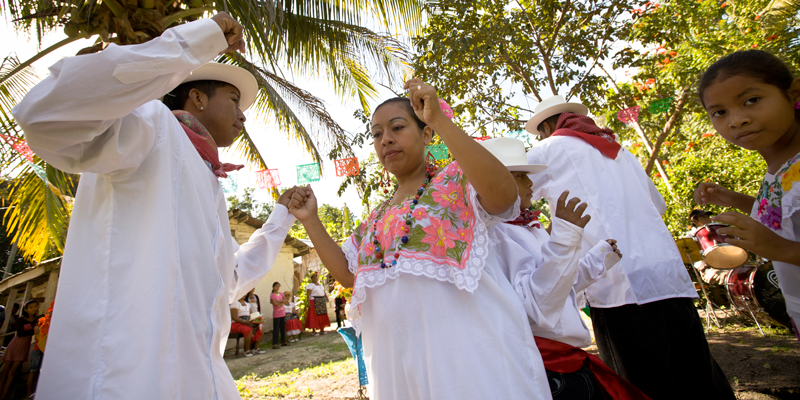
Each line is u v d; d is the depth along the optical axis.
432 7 6.24
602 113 6.16
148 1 3.40
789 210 1.61
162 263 1.22
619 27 6.10
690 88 6.33
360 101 7.69
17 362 6.61
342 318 13.91
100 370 1.14
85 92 1.04
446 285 1.45
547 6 6.00
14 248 14.12
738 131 1.64
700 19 7.09
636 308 2.12
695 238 5.26
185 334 1.23
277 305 10.49
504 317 1.41
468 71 6.09
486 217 1.49
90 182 1.38
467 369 1.33
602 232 2.23
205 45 1.20
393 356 1.45
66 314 1.22
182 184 1.38
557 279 1.54
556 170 2.41
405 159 1.75
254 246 2.00
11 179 5.61
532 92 6.30
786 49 7.04
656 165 9.16
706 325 5.90
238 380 5.86
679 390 2.08
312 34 5.90
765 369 3.53
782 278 1.80
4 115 4.95
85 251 1.29
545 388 1.36
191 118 1.64
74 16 3.25
